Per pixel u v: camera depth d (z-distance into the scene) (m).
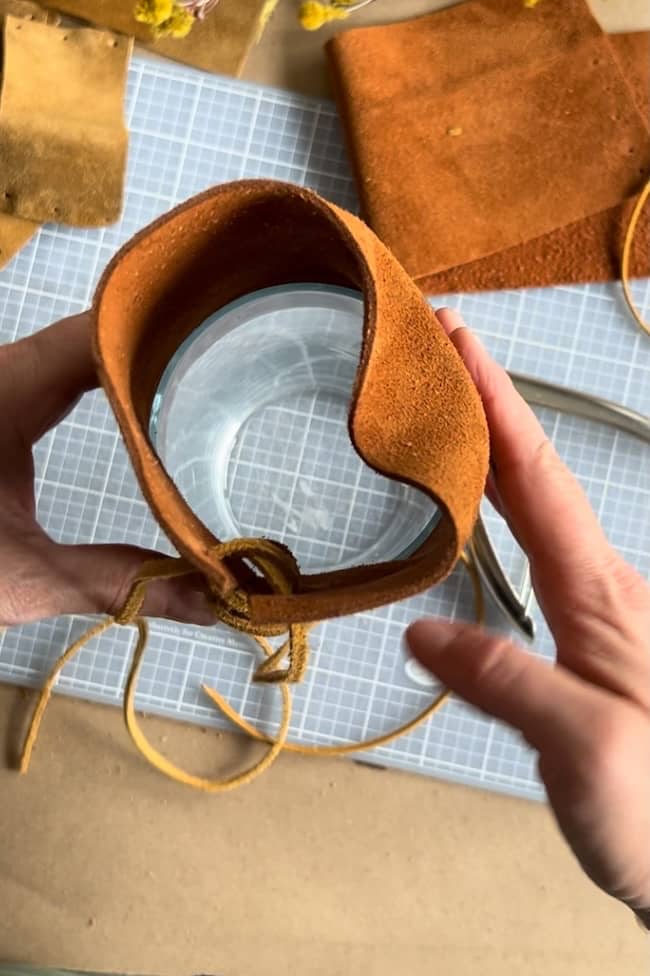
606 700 0.36
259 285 0.38
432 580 0.28
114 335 0.29
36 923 0.57
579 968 0.58
